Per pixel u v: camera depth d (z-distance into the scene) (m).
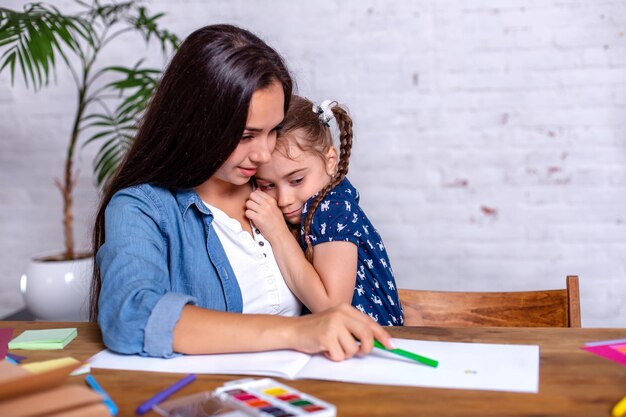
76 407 0.71
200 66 1.06
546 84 2.45
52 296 2.21
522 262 2.53
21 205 2.68
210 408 0.79
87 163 2.64
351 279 1.26
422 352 0.96
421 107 2.51
